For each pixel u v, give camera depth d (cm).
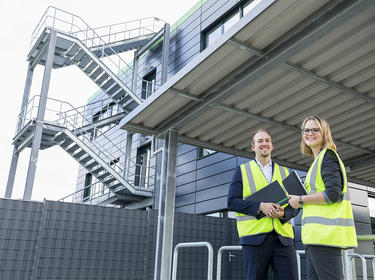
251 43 351
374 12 306
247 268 238
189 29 1273
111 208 815
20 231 725
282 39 342
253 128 538
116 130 1739
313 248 197
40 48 1220
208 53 359
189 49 1246
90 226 785
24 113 1174
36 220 743
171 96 437
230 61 375
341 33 335
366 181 725
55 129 1070
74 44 1162
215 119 503
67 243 755
